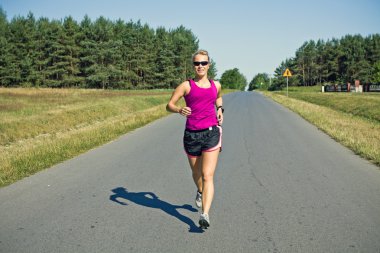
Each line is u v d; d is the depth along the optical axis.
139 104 24.81
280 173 7.02
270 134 12.28
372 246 3.83
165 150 9.45
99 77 71.25
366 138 10.59
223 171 7.18
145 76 81.56
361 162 8.02
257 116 18.75
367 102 24.75
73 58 71.06
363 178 6.64
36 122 13.59
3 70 66.12
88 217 4.68
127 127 13.61
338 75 108.62
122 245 3.86
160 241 3.96
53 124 13.97
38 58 70.31
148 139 11.28
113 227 4.36
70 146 9.41
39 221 4.53
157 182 6.41
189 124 4.38
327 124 14.23
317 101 34.34
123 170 7.29
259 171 7.18
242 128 13.87
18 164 7.38
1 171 6.81
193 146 4.39
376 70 95.00
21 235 4.11
